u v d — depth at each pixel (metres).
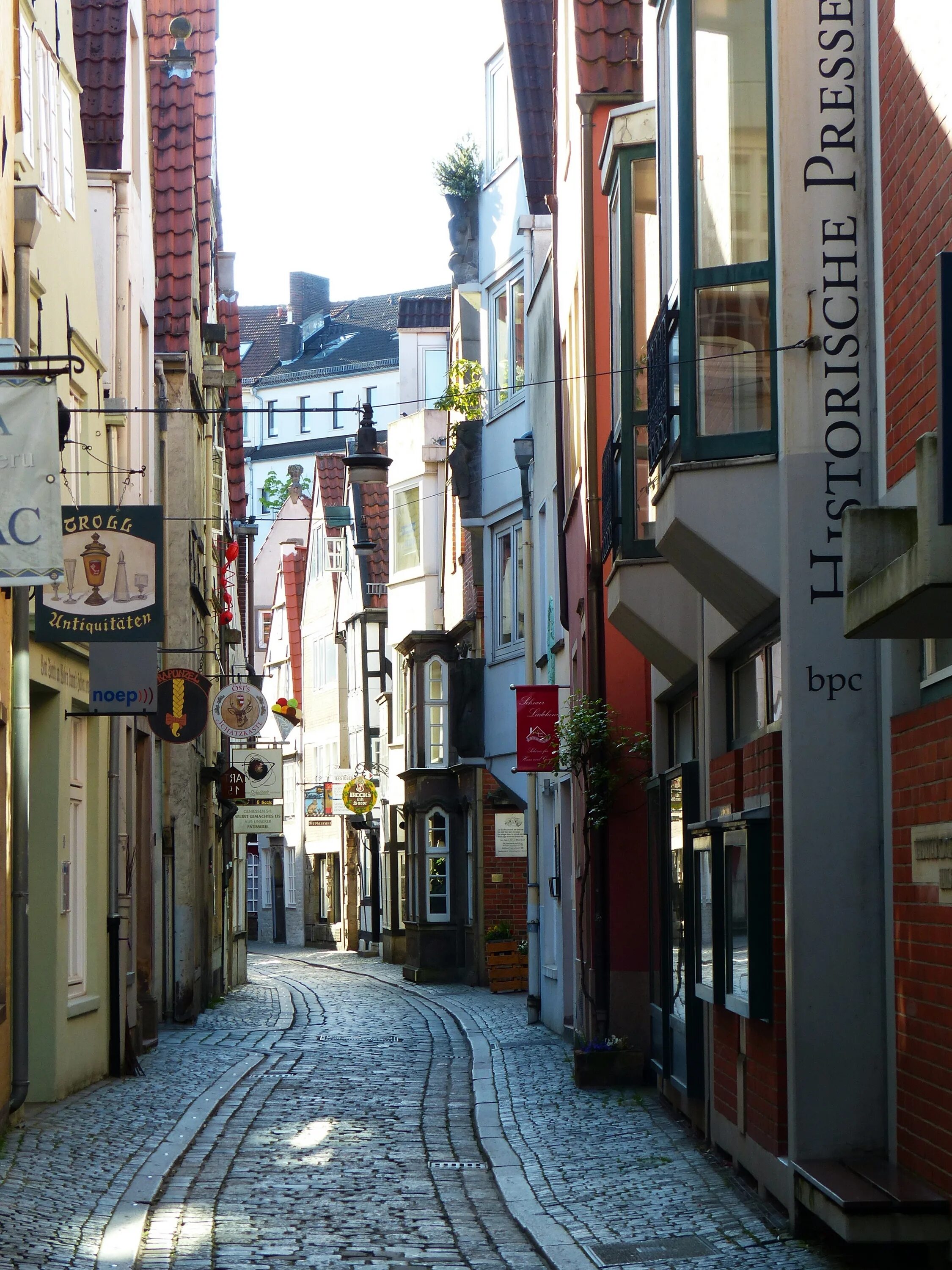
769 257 9.77
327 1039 21.89
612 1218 9.52
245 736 28.03
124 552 13.33
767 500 9.67
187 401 24.45
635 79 16.61
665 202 10.87
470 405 30.72
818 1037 9.05
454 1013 26.27
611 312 13.98
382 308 98.00
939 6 7.89
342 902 51.56
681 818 12.57
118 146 18.75
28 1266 7.91
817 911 9.12
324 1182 10.91
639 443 13.10
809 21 9.43
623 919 16.03
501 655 29.83
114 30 19.12
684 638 12.75
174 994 23.95
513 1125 13.27
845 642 9.26
